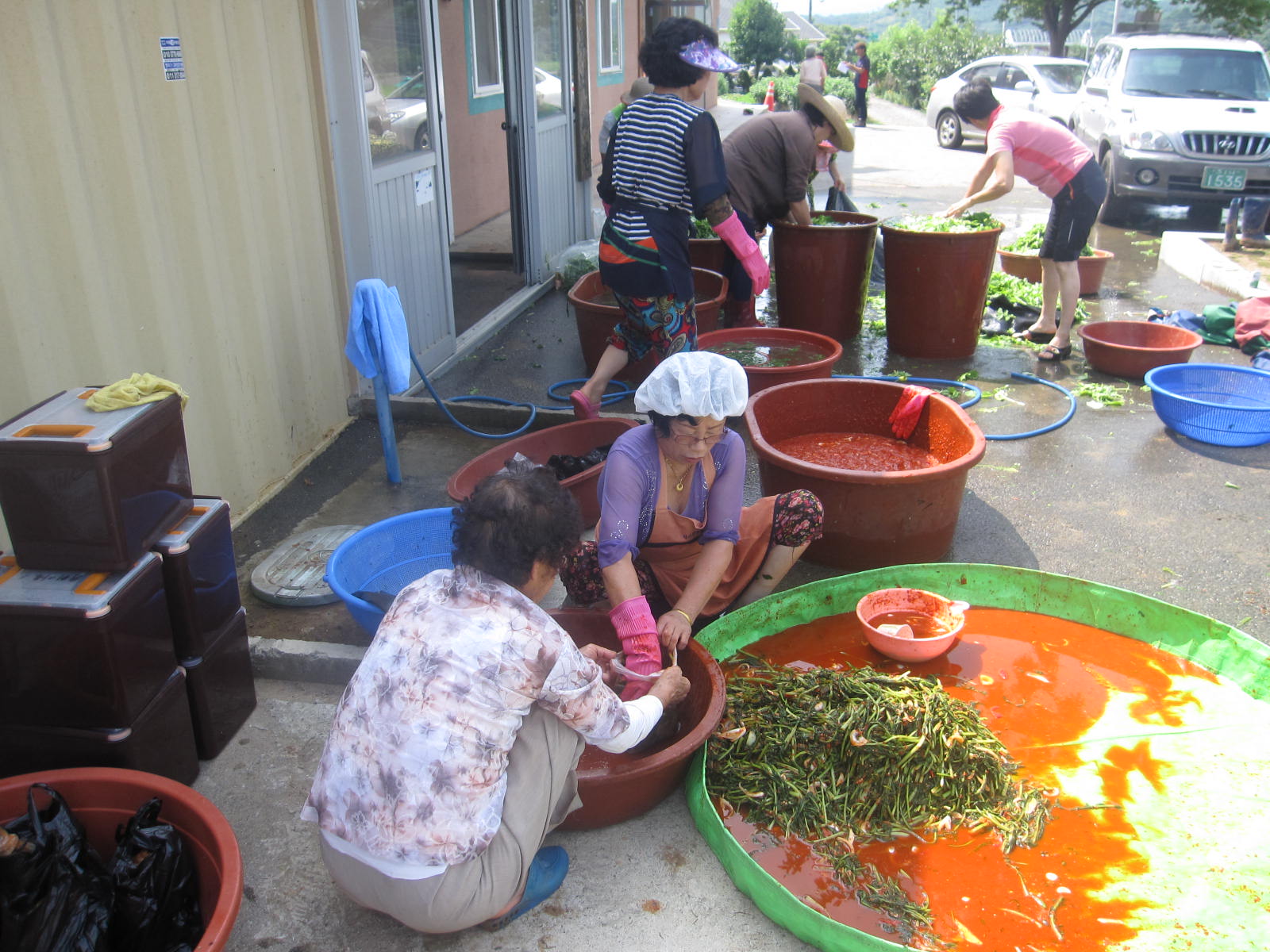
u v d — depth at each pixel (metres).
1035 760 2.74
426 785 1.96
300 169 4.59
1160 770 2.70
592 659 2.66
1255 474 4.62
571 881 2.45
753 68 38.19
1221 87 11.09
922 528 3.71
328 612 3.58
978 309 6.19
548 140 8.16
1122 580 3.75
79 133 3.23
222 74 3.95
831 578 3.41
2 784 2.27
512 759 2.15
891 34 34.41
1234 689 3.01
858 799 2.56
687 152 4.26
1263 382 5.18
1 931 2.02
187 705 2.75
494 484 2.06
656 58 4.30
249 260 4.21
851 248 6.31
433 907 2.02
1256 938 2.20
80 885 2.04
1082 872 2.38
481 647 1.98
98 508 2.39
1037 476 4.63
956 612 3.26
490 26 9.88
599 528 2.78
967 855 2.44
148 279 3.60
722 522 2.90
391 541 3.64
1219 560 3.88
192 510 2.79
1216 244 9.30
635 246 4.35
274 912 2.38
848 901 2.31
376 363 4.35
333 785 2.04
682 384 2.54
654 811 2.68
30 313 3.08
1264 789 2.62
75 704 2.47
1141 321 6.15
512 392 5.81
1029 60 15.65
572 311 7.54
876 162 15.80
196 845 2.24
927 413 4.32
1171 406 4.94
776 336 5.61
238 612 2.97
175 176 3.71
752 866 2.29
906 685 2.85
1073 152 5.75
